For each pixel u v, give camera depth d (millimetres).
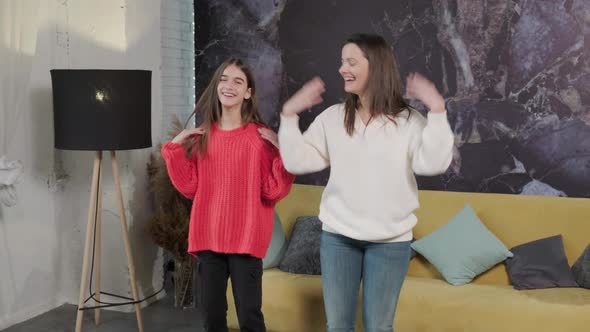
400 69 4641
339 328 2758
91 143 3701
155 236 4449
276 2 4969
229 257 3184
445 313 3391
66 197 4551
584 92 4227
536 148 4371
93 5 4340
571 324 3174
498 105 4430
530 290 3527
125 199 4422
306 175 4973
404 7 4594
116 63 4340
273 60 5023
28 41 3953
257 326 3201
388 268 2682
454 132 4551
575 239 3717
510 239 3826
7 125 3896
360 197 2672
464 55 4477
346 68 2680
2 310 4102
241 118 3262
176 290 4562
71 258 4578
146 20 4578
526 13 4305
